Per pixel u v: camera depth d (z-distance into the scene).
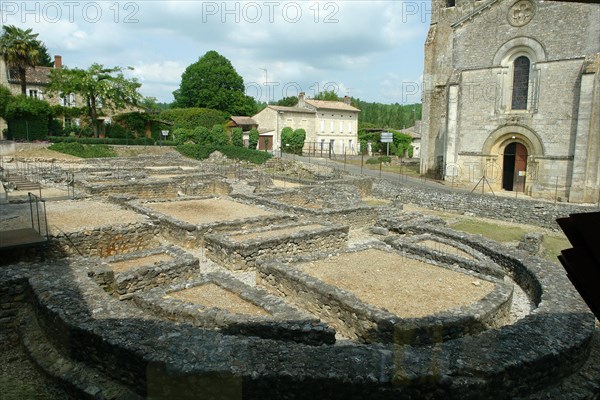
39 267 10.05
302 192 25.64
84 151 43.06
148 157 43.12
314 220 17.66
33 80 53.50
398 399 5.92
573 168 29.20
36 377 7.55
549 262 12.59
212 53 68.44
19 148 41.03
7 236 12.04
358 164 49.50
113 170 32.16
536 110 30.89
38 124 46.19
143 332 7.02
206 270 13.61
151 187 25.77
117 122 53.78
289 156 52.66
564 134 29.89
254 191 24.64
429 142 41.41
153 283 11.07
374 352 6.55
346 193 24.59
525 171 32.59
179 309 8.77
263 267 11.72
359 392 5.91
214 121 61.81
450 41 40.44
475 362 6.37
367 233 19.42
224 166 40.12
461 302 9.82
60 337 7.65
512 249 14.12
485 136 33.56
